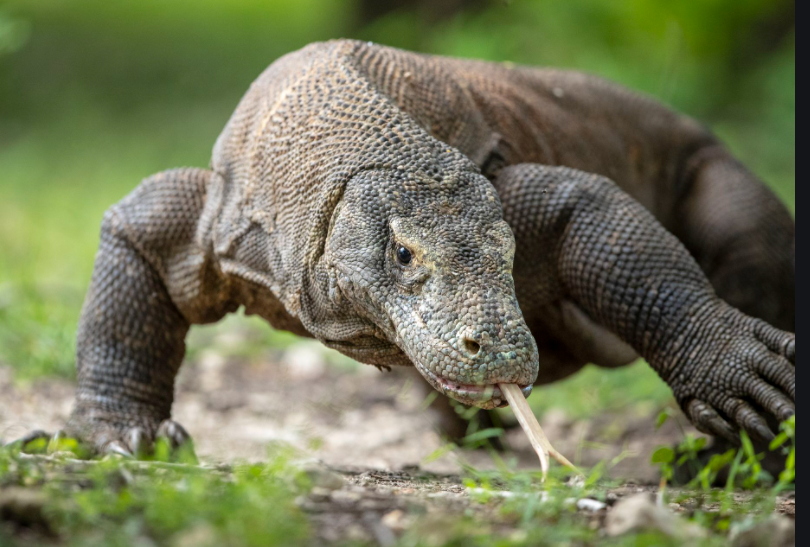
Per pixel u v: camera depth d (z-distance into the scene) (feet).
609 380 51.37
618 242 30.27
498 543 19.12
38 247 70.59
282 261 28.89
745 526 20.80
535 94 36.99
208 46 151.12
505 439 43.50
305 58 31.58
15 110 125.49
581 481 26.43
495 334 23.77
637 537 19.06
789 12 98.89
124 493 20.02
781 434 26.81
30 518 19.10
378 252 25.95
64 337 50.29
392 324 25.66
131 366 32.53
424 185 26.61
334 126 28.43
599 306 30.66
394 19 105.09
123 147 108.58
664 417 30.91
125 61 143.95
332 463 36.73
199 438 43.29
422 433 46.01
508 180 31.32
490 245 25.54
